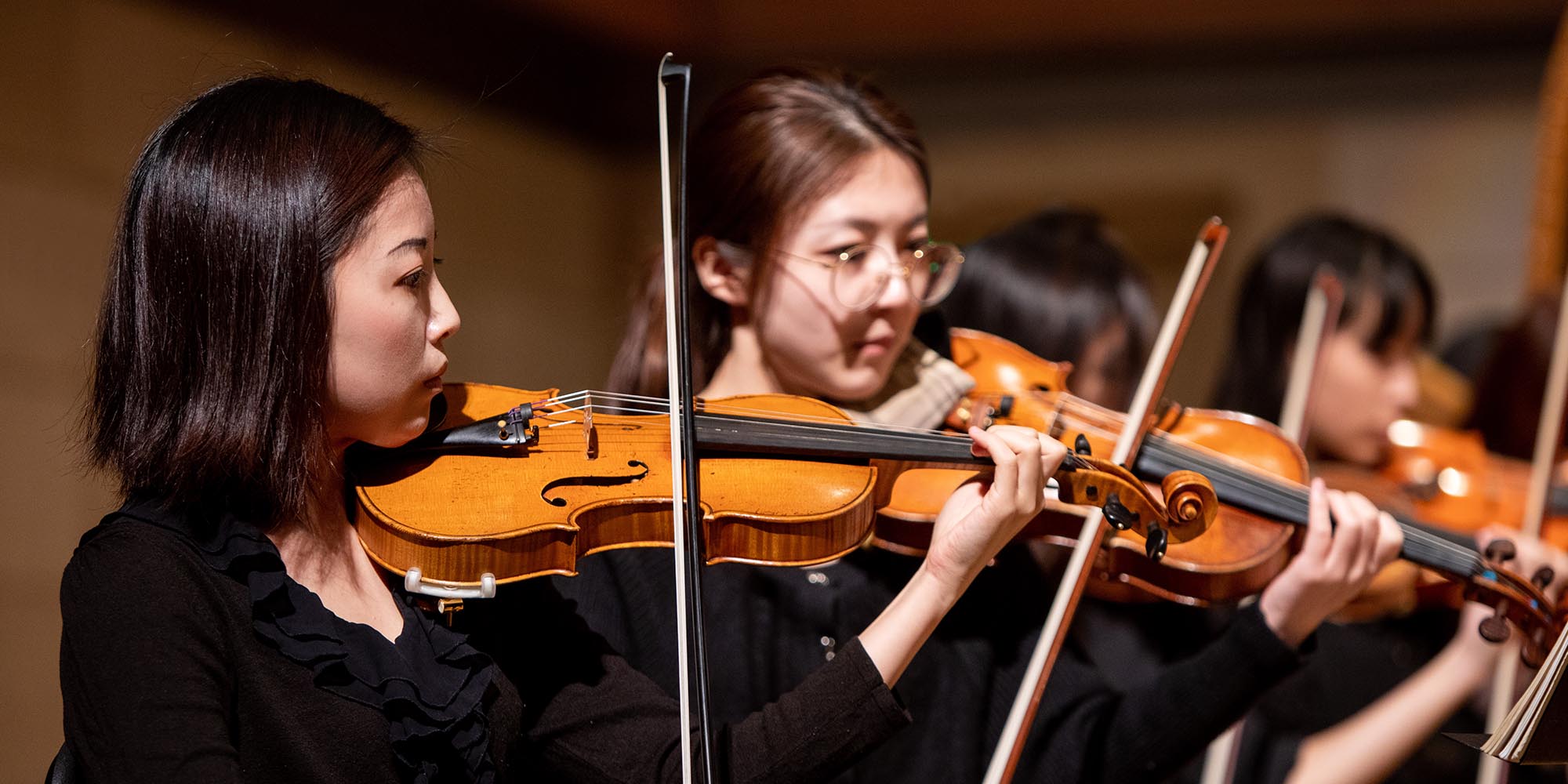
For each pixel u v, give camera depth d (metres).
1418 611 4.10
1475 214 8.10
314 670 2.09
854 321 2.92
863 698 2.28
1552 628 2.96
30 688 5.45
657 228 8.66
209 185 2.09
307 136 2.14
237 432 2.05
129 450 2.10
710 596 2.95
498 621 2.45
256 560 2.09
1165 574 2.93
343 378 2.13
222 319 2.08
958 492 2.53
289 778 2.06
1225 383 4.55
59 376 5.54
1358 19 8.09
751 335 3.09
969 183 8.55
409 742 2.11
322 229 2.10
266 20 6.28
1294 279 4.38
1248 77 8.31
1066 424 3.19
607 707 2.41
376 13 6.86
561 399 2.63
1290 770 3.54
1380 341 4.31
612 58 8.40
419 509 2.26
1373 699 4.03
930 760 2.96
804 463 2.61
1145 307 4.06
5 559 5.39
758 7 8.31
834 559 2.50
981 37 8.34
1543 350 4.52
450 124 2.45
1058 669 3.16
